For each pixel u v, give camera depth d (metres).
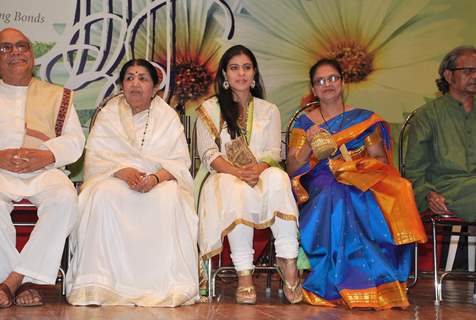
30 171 4.29
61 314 3.72
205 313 3.85
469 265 6.22
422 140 4.96
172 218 4.30
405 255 4.40
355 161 4.47
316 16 6.46
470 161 4.90
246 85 4.70
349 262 4.29
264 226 4.27
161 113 4.72
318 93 4.68
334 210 4.34
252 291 4.32
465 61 4.92
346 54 6.52
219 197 4.33
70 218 4.18
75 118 4.62
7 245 4.14
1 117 4.46
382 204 4.36
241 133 4.69
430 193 4.77
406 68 6.57
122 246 4.23
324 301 4.29
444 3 6.62
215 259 5.76
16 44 4.48
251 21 6.37
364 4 6.53
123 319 3.57
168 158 4.62
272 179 4.32
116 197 4.25
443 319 3.81
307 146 4.54
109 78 6.16
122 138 4.58
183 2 6.27
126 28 6.19
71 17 6.10
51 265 4.12
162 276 4.22
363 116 4.69
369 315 3.91
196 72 6.28
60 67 6.09
